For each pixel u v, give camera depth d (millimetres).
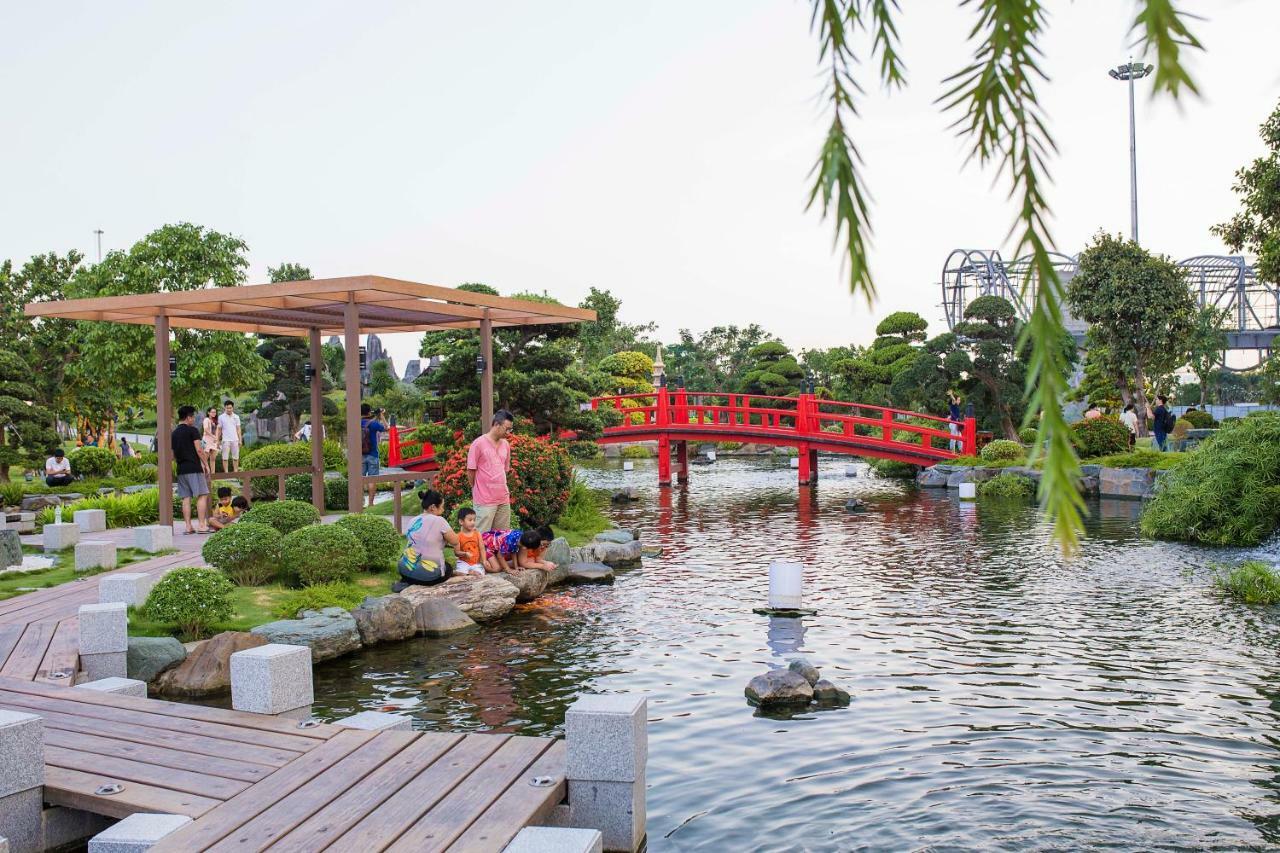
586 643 9750
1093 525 17828
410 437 23406
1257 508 15164
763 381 45844
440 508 11469
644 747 5234
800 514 21125
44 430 21203
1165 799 5691
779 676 7859
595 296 53812
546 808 4684
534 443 16031
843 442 27969
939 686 8133
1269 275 20344
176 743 5449
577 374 22406
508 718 7336
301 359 36844
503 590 11156
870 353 40750
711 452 43531
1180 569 13375
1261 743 6609
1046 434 901
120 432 47500
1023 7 968
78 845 5035
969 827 5344
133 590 9219
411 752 5297
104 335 24984
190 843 4129
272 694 6016
